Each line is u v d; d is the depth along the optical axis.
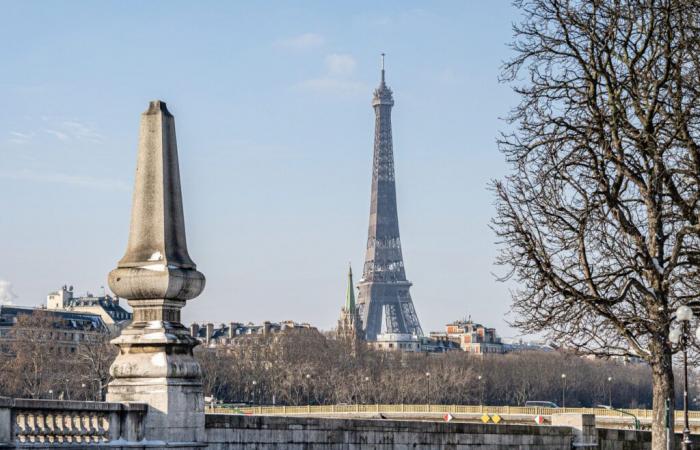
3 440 33.62
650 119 57.25
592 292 57.47
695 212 59.53
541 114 59.25
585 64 57.62
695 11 58.38
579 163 57.44
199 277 40.22
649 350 57.53
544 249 57.66
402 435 50.75
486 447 55.59
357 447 48.44
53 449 34.94
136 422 38.34
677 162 59.91
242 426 42.88
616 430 64.56
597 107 57.25
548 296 57.53
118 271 39.50
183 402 39.25
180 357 39.62
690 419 135.12
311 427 46.00
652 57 58.06
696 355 65.38
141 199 39.78
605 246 57.97
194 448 39.66
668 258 59.53
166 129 40.00
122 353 39.69
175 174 40.12
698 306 59.03
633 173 56.69
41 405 35.09
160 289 39.16
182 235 40.09
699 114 56.81
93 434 37.00
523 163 59.06
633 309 58.88
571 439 61.66
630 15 57.47
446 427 53.28
